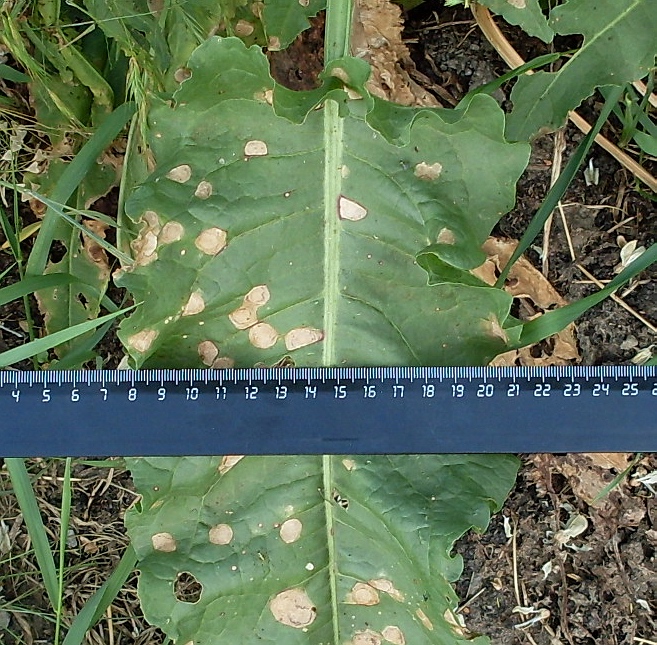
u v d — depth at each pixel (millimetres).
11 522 497
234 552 440
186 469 440
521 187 481
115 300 479
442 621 432
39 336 491
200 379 437
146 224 422
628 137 470
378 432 437
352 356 439
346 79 409
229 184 425
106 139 446
